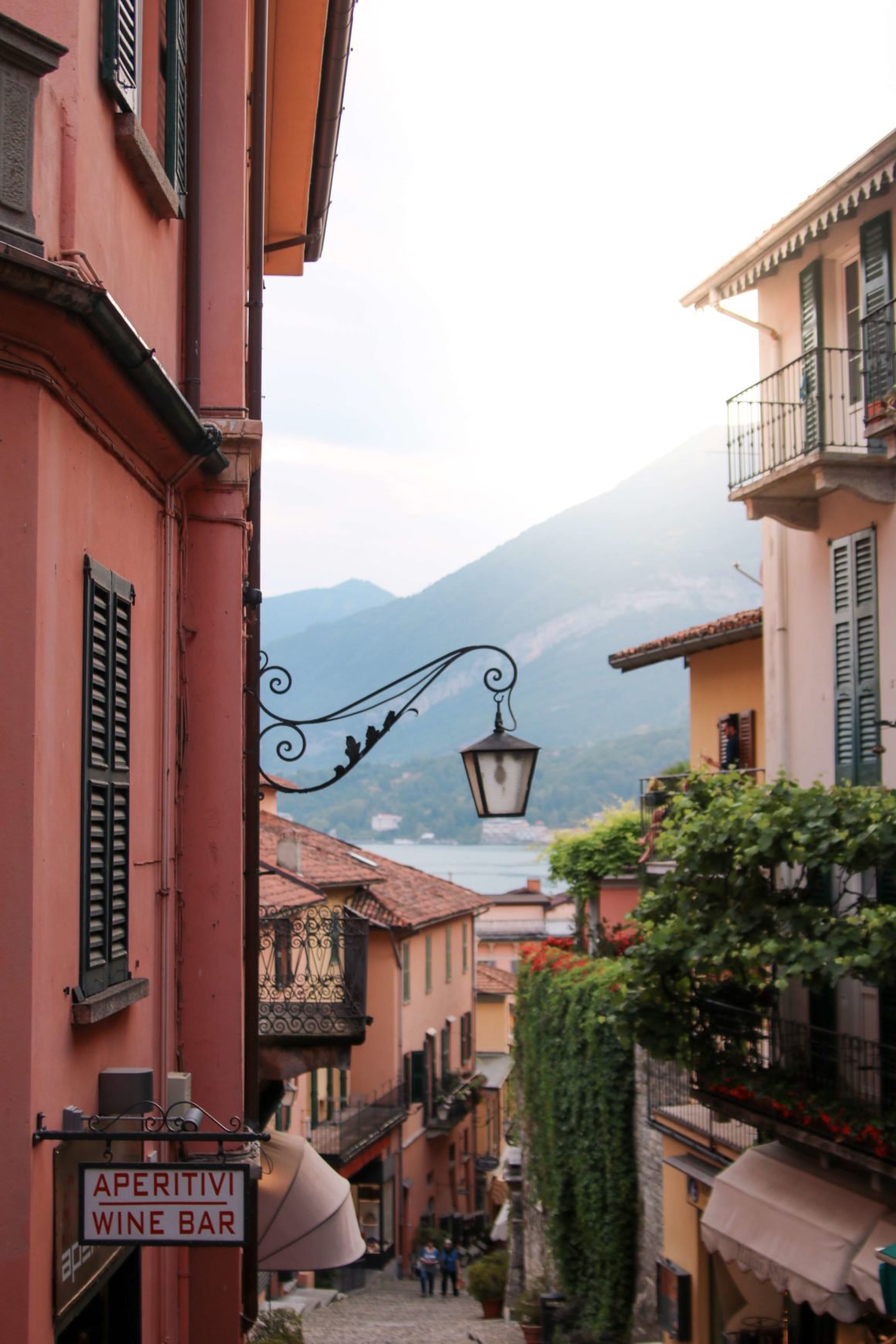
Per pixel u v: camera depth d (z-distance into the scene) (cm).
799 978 1288
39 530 432
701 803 1412
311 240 1464
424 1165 4038
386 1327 2497
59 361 450
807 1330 1541
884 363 1395
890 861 1223
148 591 622
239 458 712
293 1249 1001
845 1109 1306
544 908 7588
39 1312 420
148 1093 504
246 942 773
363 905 3653
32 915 418
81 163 480
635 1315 1953
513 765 838
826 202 1440
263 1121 1159
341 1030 1134
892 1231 1233
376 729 808
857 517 1468
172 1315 656
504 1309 2747
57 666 454
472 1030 4806
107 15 511
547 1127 2267
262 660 803
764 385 1666
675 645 2167
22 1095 411
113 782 531
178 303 710
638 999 1424
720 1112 1516
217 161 740
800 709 1588
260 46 838
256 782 785
